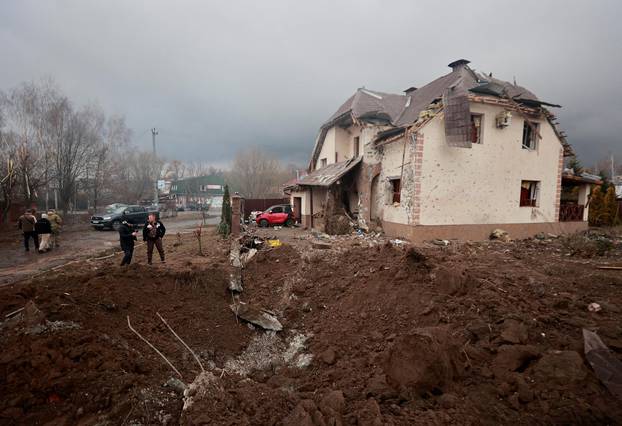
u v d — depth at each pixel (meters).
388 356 3.53
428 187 13.41
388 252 7.46
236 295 7.28
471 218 14.13
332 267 7.96
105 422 2.79
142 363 3.75
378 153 16.45
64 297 4.71
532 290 5.41
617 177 46.91
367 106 18.23
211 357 4.70
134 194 39.31
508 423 2.71
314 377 4.08
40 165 23.17
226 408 2.98
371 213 16.94
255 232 17.09
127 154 37.38
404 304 5.31
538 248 11.04
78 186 28.16
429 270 5.96
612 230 17.14
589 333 3.83
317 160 23.59
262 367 4.70
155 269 6.82
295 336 5.60
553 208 15.84
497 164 14.45
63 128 24.64
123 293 5.47
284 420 2.87
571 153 16.44
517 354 3.52
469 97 13.24
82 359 3.46
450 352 3.45
